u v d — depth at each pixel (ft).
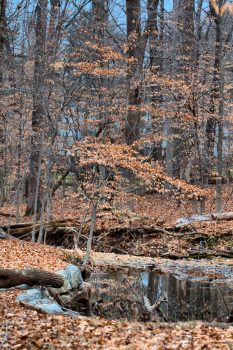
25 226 69.77
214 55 80.64
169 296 41.86
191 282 48.14
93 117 75.66
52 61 64.54
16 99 69.00
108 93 69.92
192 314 35.94
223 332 25.17
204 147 84.48
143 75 71.15
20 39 68.44
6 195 102.89
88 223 67.62
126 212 67.87
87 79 69.51
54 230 67.92
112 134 74.28
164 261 58.80
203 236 65.21
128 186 66.33
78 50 70.54
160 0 102.12
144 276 50.83
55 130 63.52
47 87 66.44
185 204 75.66
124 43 70.95
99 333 24.54
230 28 91.66
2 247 54.65
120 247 66.39
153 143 82.89
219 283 47.78
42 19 66.80
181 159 89.97
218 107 78.95
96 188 57.77
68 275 40.78
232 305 38.81
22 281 32.24
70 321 27.45
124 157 56.03
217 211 74.69
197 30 86.07
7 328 24.58
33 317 27.73
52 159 70.79
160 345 22.00
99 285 46.16
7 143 74.18
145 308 37.40
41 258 50.62
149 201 90.02
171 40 86.89
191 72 74.13
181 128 81.35
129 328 26.21
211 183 100.37
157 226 68.28
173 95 73.26
